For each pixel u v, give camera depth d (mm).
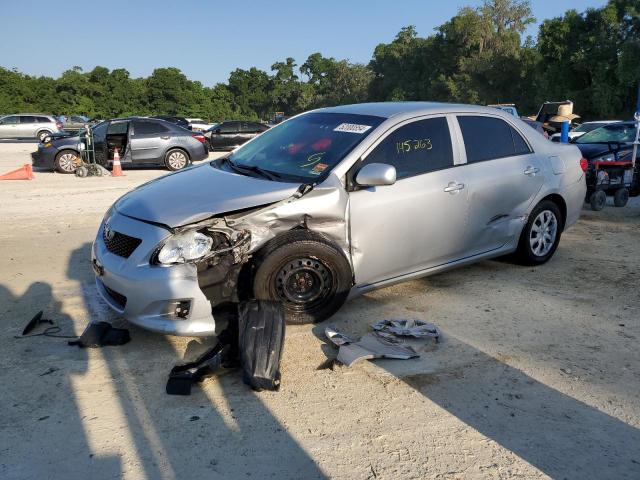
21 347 3920
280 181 4227
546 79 49188
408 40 84125
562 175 5777
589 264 6012
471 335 4191
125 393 3342
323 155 4449
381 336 4070
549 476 2660
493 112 5398
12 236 7227
